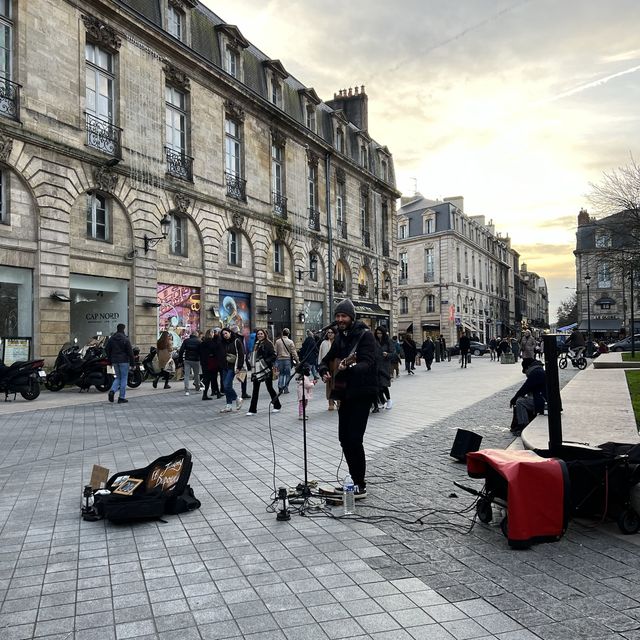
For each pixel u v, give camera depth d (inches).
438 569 149.9
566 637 115.0
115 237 761.0
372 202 1605.6
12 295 638.5
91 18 727.7
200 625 122.8
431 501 211.5
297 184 1219.2
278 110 1114.7
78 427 396.5
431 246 2468.0
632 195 1088.2
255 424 407.8
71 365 619.8
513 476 164.6
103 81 759.7
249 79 1063.6
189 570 152.1
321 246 1312.7
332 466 272.2
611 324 2598.4
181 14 902.4
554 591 135.8
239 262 1028.5
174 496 199.0
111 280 763.4
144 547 169.6
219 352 473.7
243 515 198.4
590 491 175.5
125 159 773.3
